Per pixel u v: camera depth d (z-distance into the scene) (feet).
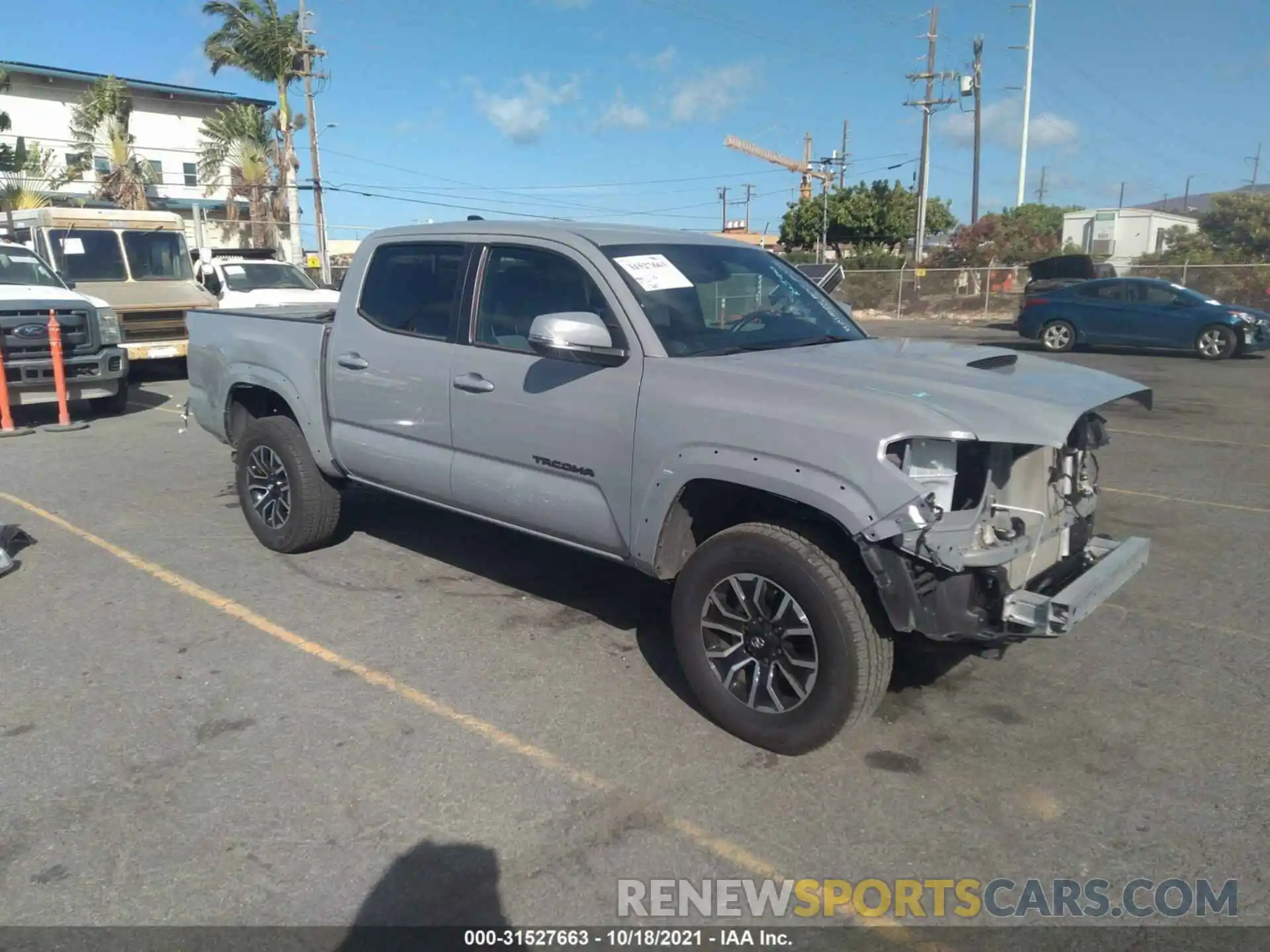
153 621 16.78
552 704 13.91
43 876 10.23
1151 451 31.83
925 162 138.31
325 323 18.88
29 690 14.25
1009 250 143.23
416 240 17.07
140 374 52.85
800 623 12.09
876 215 164.76
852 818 11.32
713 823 11.19
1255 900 10.00
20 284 37.32
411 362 16.53
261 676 14.71
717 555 12.64
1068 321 64.95
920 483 11.25
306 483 19.25
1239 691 14.51
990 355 14.19
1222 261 128.98
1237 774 12.29
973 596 11.43
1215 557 20.68
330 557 20.13
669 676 14.83
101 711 13.66
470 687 14.40
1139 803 11.64
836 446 11.41
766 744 12.57
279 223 112.68
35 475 27.37
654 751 12.66
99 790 11.75
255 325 20.01
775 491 11.86
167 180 143.13
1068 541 13.58
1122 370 54.80
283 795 11.66
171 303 49.06
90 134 118.52
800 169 242.99
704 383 12.88
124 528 22.17
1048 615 11.14
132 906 9.79
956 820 11.30
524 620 16.92
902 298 118.01
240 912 9.73
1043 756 12.68
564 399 14.29
